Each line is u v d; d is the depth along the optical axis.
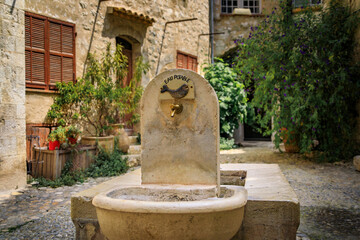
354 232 3.13
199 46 11.49
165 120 2.67
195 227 1.89
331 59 6.88
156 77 2.67
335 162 6.89
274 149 9.21
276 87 7.28
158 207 1.86
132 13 8.17
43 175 5.78
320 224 3.38
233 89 9.96
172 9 10.12
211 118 2.58
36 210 4.04
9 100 5.14
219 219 1.94
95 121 7.37
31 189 5.20
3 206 4.22
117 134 7.34
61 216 3.77
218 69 10.37
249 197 2.43
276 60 7.32
